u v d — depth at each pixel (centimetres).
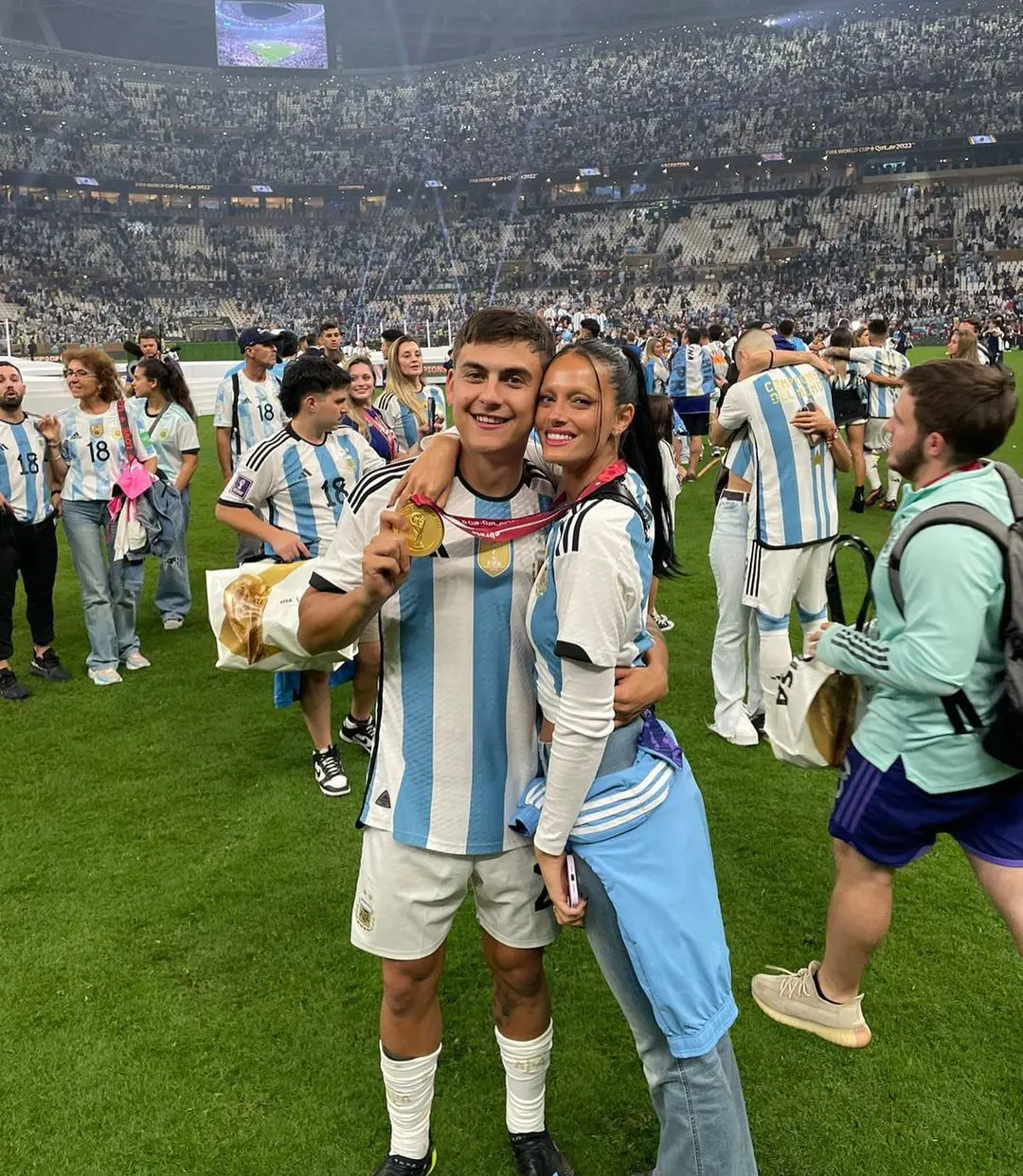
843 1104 242
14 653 591
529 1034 212
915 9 5912
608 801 176
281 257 5384
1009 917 217
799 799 396
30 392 1479
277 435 401
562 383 166
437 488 172
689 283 4853
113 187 5181
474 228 5600
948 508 202
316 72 6438
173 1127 236
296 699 398
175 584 637
